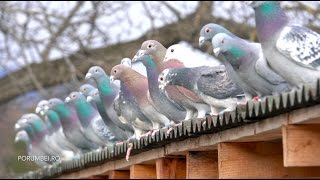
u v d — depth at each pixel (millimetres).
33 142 17109
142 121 11367
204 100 9766
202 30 9609
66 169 14953
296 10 19609
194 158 9680
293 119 7473
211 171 9633
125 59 12375
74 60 22016
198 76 9773
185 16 21406
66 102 14086
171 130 9555
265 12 7867
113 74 11367
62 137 15805
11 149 24797
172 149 10000
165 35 21438
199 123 8891
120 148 11383
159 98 10656
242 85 8781
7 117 24828
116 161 12438
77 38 21828
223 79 9656
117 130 12609
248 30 20484
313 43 7793
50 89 22609
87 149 14906
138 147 10594
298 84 7816
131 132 12148
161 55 10820
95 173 13703
